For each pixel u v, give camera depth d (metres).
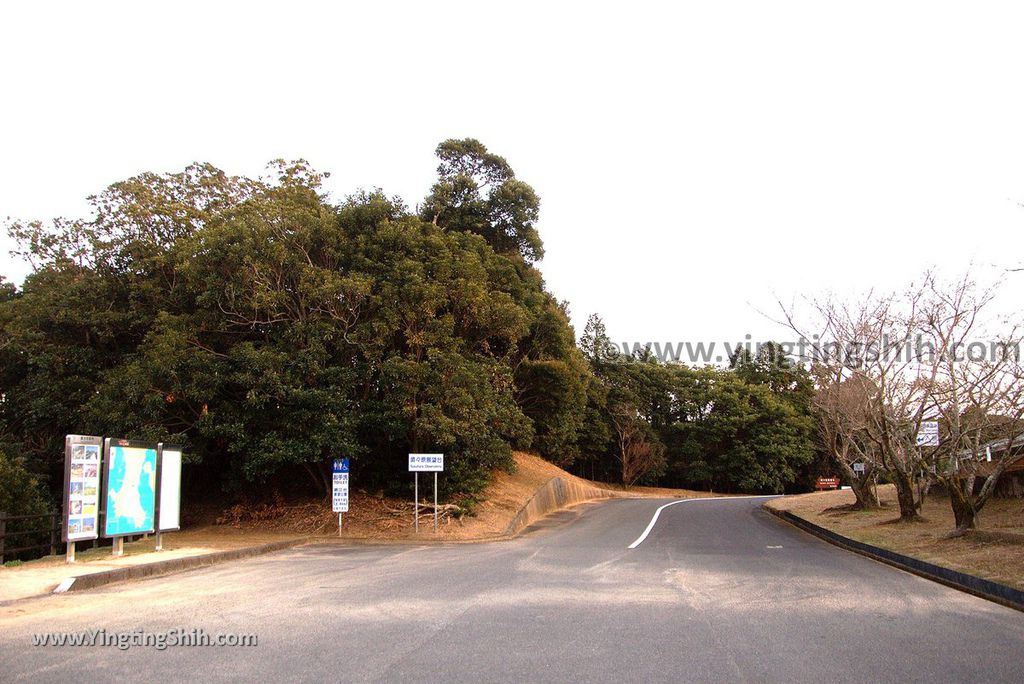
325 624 8.99
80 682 6.50
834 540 20.44
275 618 9.40
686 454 62.38
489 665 7.05
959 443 20.59
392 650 7.64
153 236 26.78
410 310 23.08
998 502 25.69
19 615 9.71
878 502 28.30
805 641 8.19
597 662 7.19
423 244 25.31
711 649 7.75
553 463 49.62
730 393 61.88
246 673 6.77
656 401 63.31
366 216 25.09
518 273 34.62
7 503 19.91
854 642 8.17
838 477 66.62
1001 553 14.02
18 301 26.44
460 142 39.03
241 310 23.38
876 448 26.89
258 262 22.17
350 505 25.53
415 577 13.48
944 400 20.06
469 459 25.88
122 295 26.91
